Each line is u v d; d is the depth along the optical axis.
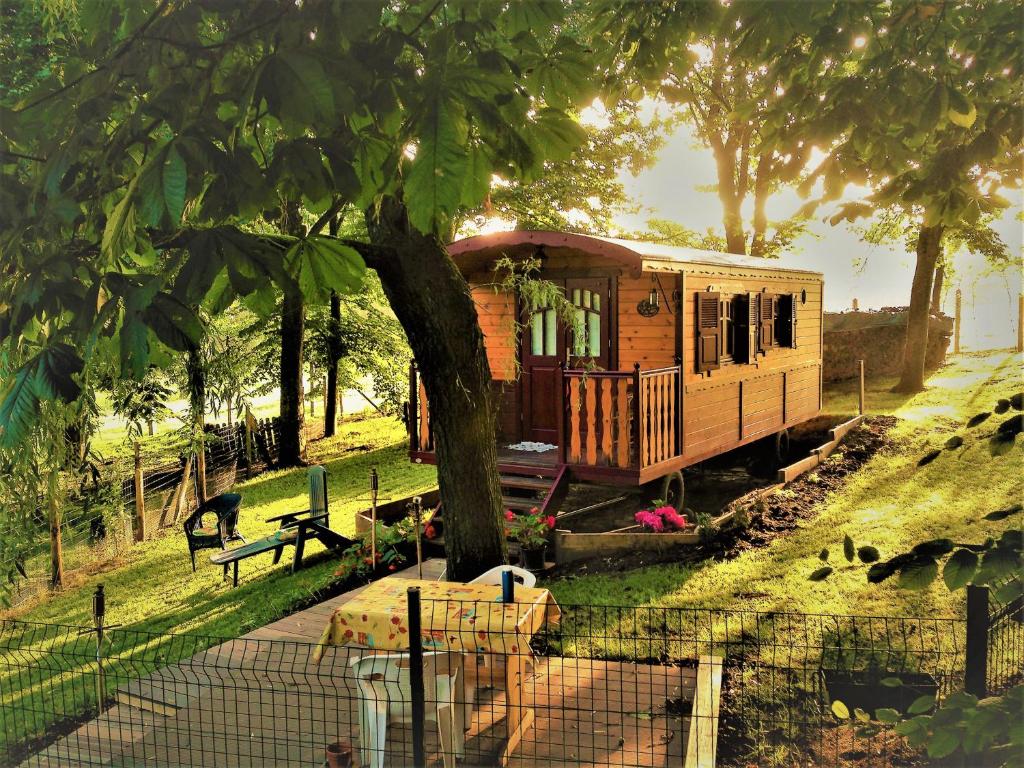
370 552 9.97
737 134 14.35
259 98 2.26
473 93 2.46
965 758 3.75
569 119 2.86
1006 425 2.80
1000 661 5.17
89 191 2.84
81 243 2.81
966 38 3.95
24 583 10.35
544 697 6.01
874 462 13.37
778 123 4.38
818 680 5.74
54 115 2.95
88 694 6.97
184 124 2.51
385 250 7.75
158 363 2.55
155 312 2.31
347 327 18.38
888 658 5.80
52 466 4.98
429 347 8.28
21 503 5.07
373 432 21.70
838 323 22.23
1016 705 2.58
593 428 10.10
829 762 4.96
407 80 2.57
